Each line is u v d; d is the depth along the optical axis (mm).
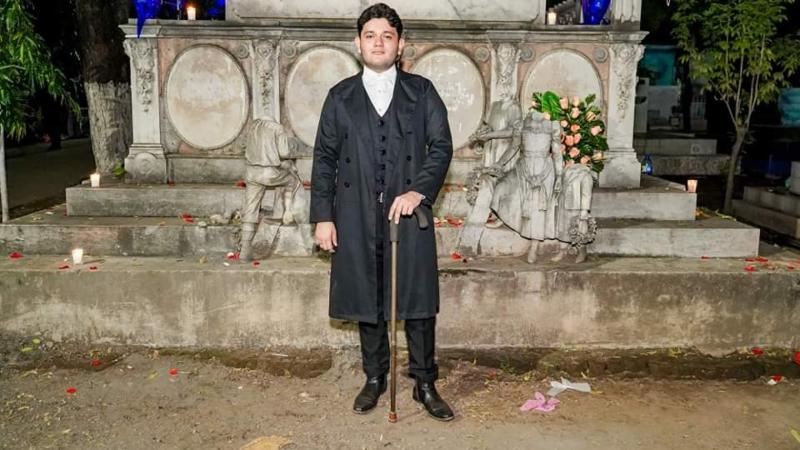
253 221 4832
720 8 8492
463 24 5809
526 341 4707
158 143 5789
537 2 5824
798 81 13922
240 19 5730
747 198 8742
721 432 3814
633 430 3818
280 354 4594
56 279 4617
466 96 5793
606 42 5777
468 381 4344
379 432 3748
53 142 17891
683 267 4789
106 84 7613
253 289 4617
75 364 4484
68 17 9898
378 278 3721
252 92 5750
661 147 13258
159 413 3955
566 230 4750
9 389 4199
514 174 4832
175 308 4645
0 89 5434
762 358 4641
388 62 3646
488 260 4848
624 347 4711
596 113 5203
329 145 3730
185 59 5734
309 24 5711
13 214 8867
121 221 5219
